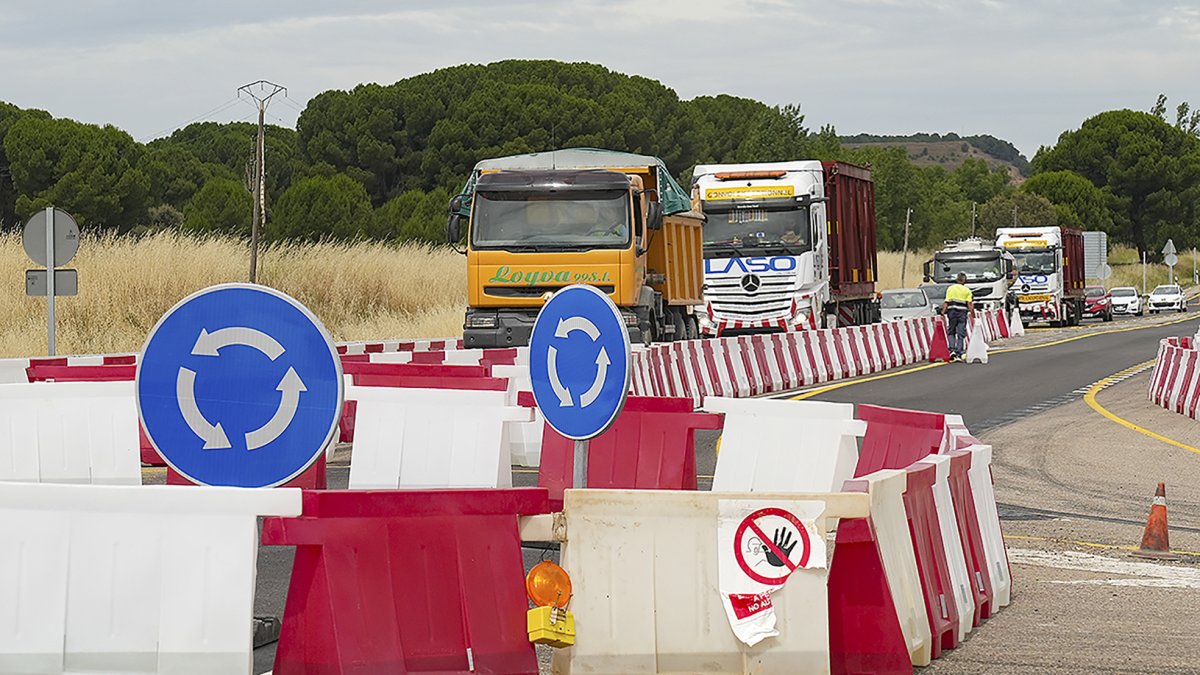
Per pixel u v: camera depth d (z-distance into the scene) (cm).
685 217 3152
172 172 10375
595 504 732
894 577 785
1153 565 1147
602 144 10631
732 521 737
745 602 732
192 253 3988
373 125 10700
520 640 719
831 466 1227
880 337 3841
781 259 3712
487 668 705
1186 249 16225
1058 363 3953
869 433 1213
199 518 668
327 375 715
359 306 4484
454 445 1320
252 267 3919
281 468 720
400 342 2842
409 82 11800
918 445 1132
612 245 2662
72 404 1351
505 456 1320
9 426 1329
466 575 708
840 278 4019
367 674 674
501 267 2684
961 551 914
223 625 666
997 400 2747
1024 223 14338
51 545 664
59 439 1343
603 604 729
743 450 1256
